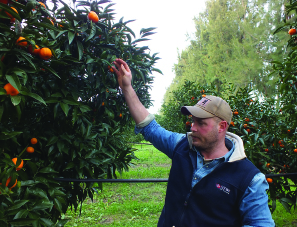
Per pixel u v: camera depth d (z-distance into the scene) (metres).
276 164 2.63
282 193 2.58
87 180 1.52
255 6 17.83
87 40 1.37
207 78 18.64
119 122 2.26
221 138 1.07
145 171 6.07
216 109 1.04
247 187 0.94
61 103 1.37
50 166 1.43
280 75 2.31
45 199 1.29
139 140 12.05
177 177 1.12
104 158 1.85
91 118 1.90
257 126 2.80
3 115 1.12
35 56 1.26
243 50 16.05
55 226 1.48
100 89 1.70
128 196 4.41
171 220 1.07
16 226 1.06
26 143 1.47
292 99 2.61
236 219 0.97
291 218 3.34
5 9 0.98
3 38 1.11
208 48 20.09
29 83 1.29
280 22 12.89
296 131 2.64
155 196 4.40
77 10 1.41
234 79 15.30
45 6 1.57
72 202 1.77
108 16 1.54
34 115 1.54
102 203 4.00
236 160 0.98
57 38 1.42
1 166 1.07
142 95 2.35
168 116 6.66
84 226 3.22
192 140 1.14
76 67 1.49
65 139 1.53
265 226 0.88
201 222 0.98
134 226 3.20
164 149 1.32
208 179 1.00
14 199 1.24
